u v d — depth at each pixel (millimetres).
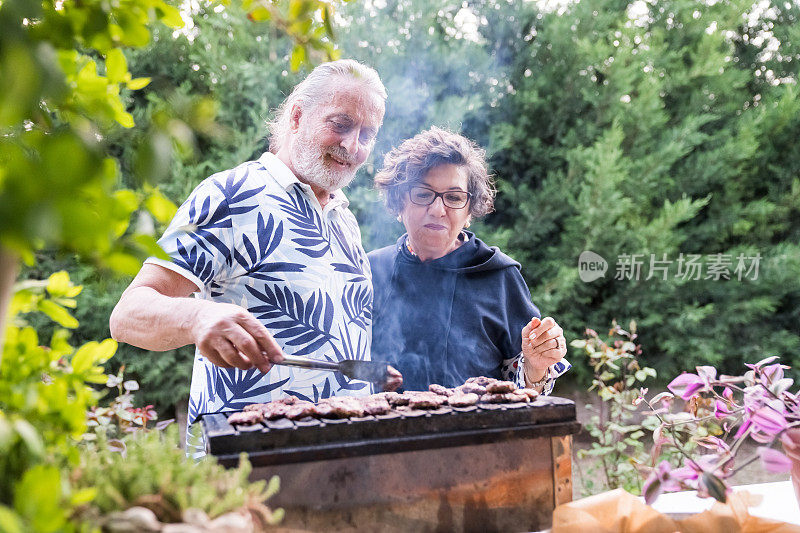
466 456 1229
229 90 5035
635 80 6012
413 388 2109
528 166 6066
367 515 1164
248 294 1783
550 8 6012
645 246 5719
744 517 1050
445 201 2172
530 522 1273
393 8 5492
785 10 6594
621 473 3279
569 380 6285
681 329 5855
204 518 708
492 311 2213
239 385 1731
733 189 6309
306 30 824
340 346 1860
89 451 871
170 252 1652
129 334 1548
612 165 5406
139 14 689
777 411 1107
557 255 5844
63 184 441
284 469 1119
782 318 6465
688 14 6277
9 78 421
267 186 1851
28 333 809
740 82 6168
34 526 527
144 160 480
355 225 2172
